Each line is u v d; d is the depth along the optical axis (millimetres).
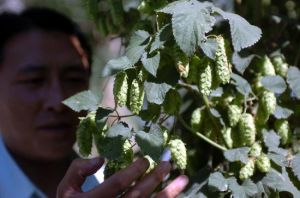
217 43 1043
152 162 1071
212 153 1255
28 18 1267
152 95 1037
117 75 1040
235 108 1161
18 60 1258
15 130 1282
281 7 1522
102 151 1062
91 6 1310
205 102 1178
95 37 1604
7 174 1296
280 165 1128
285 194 1181
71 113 1276
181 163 1074
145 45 1054
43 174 1333
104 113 1073
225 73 1047
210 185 1109
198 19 1002
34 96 1257
